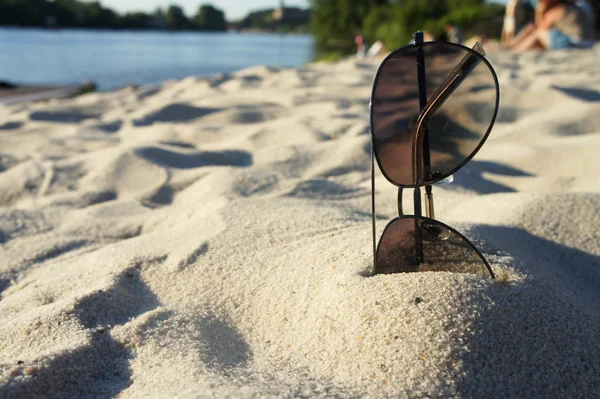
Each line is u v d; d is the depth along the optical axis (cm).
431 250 27
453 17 321
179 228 40
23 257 41
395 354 24
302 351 26
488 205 43
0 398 23
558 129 69
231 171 53
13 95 143
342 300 26
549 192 42
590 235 38
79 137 79
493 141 67
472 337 24
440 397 22
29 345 27
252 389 22
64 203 53
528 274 28
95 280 32
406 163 27
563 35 182
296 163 60
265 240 35
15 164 64
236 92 116
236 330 28
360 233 33
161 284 32
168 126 81
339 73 144
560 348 25
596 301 32
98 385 24
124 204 50
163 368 25
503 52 179
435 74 26
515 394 23
